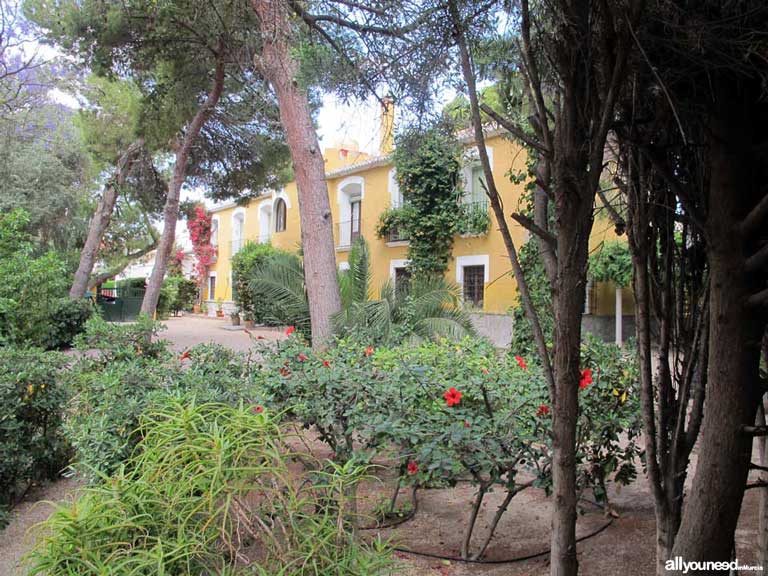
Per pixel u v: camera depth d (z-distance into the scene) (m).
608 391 3.41
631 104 1.53
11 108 11.50
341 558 1.47
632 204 1.66
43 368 4.17
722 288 1.38
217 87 9.82
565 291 1.47
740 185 1.38
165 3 7.59
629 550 3.17
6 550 3.20
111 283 31.27
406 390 3.20
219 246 28.22
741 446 1.36
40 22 9.00
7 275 8.47
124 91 13.30
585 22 1.38
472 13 1.78
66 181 18.02
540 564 2.99
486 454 2.80
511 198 11.49
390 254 15.75
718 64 1.31
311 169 7.01
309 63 3.29
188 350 4.55
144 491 1.43
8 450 3.80
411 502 3.88
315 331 6.92
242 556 1.38
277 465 1.53
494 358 4.31
